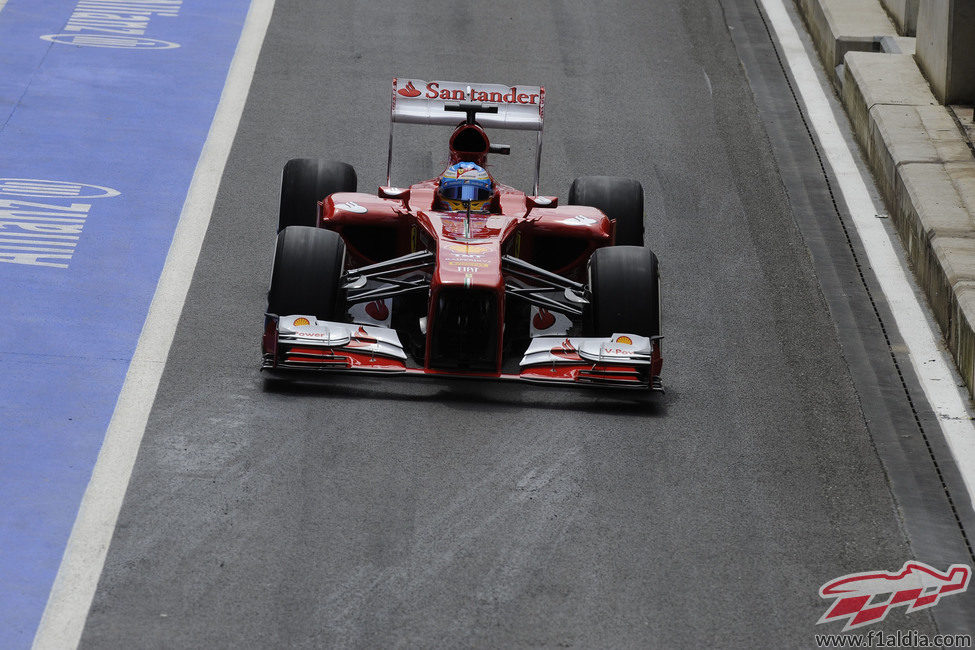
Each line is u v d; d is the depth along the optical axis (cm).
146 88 5584
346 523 2858
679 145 5359
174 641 2466
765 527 2967
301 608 2575
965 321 3738
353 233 3753
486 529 2867
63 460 3055
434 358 3309
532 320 3659
